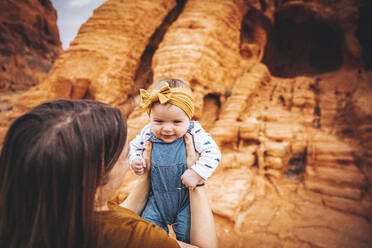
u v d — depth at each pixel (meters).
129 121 6.70
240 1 9.10
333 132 7.50
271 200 5.69
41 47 25.38
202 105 7.03
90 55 8.20
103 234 0.61
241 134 7.32
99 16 9.12
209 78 7.41
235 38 9.03
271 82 10.25
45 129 0.51
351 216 4.98
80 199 0.54
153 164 1.27
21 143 0.50
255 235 4.47
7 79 19.62
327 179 6.09
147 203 1.39
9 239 0.53
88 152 0.54
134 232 0.66
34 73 22.95
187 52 7.02
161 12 9.65
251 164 6.76
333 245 4.13
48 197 0.51
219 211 4.96
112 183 0.73
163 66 7.14
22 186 0.50
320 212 5.17
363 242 4.17
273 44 14.55
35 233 0.52
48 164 0.48
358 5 11.00
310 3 11.73
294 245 4.18
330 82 9.80
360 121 7.08
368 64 11.68
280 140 7.04
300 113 8.37
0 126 7.71
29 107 7.82
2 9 20.61
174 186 1.26
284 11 12.51
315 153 6.75
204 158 1.19
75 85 7.66
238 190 5.62
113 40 8.63
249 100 8.47
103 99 7.66
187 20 7.92
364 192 5.62
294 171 6.84
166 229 1.32
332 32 12.98
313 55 14.83
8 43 20.94
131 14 8.99
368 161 6.12
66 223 0.53
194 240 1.14
